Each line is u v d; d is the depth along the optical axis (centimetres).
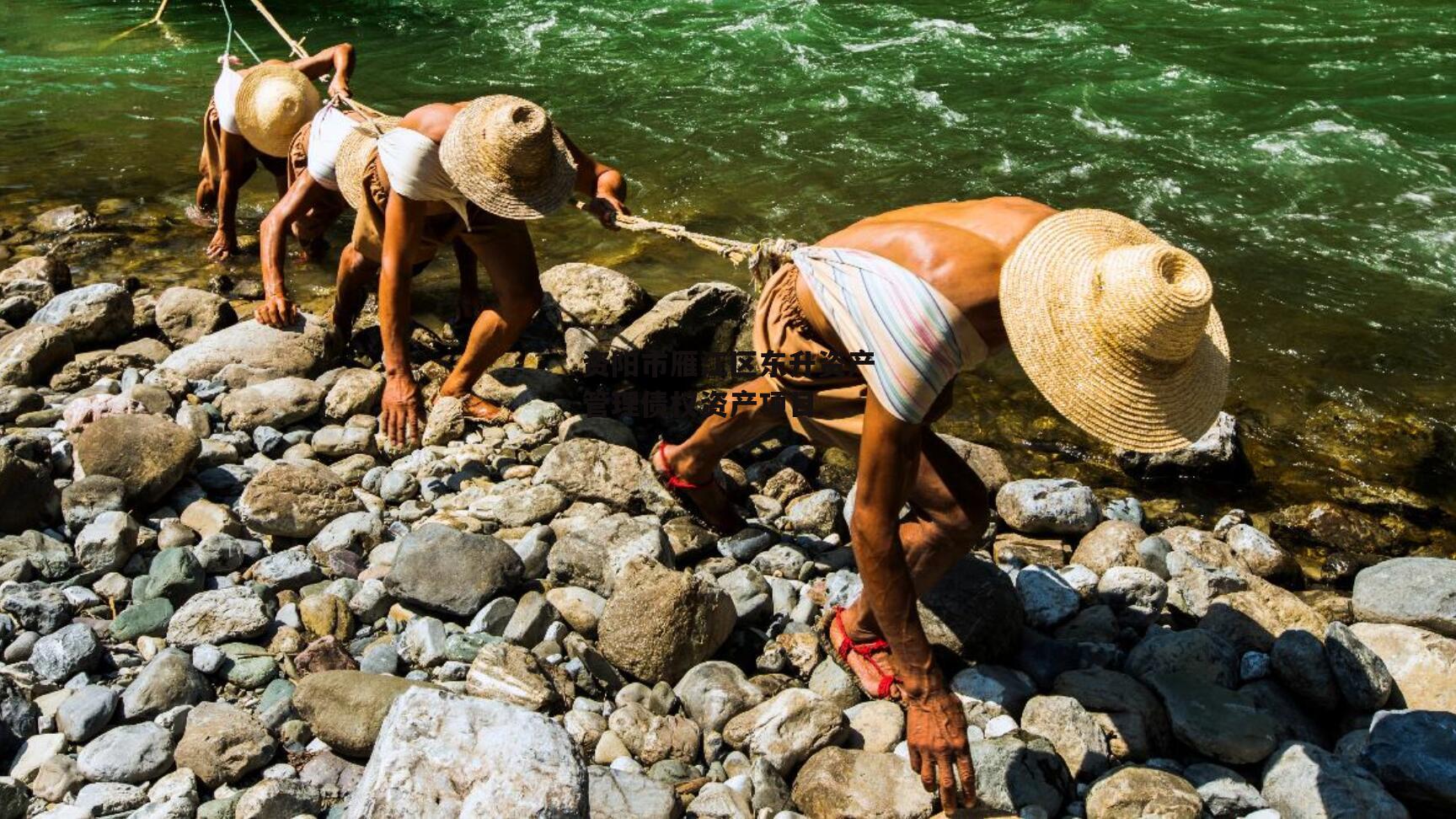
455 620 423
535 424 547
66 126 969
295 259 723
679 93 1037
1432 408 610
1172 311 307
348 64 652
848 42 1155
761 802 351
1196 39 1137
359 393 557
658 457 470
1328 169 872
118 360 589
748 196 829
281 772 356
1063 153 900
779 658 412
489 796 293
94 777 347
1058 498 504
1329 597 473
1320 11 1205
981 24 1194
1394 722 371
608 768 347
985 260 329
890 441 330
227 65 713
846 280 338
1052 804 355
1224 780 362
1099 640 435
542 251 748
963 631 406
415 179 488
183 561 429
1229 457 555
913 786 352
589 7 1300
